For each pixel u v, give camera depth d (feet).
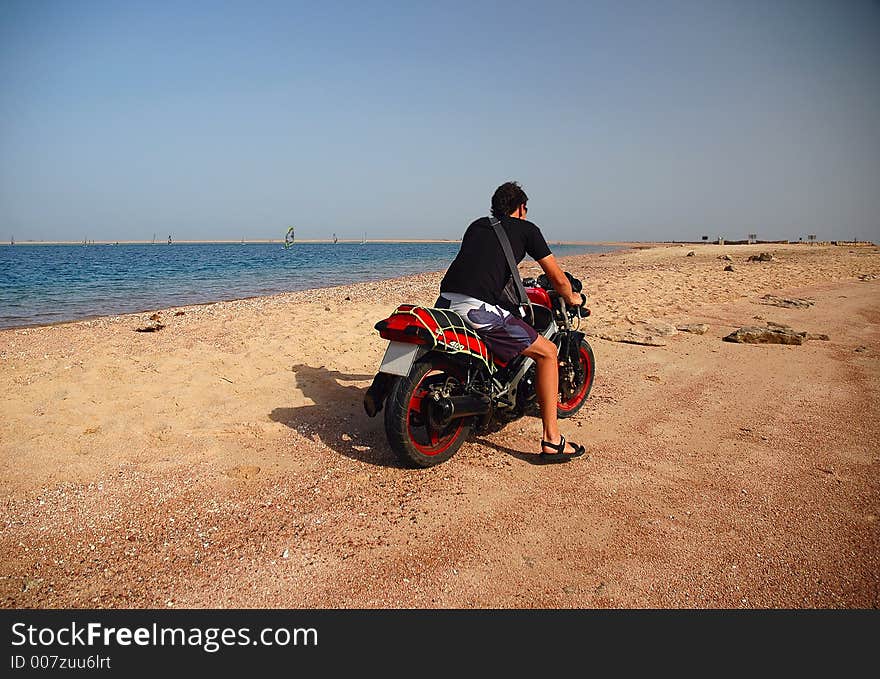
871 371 19.61
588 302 35.91
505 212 12.42
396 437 11.07
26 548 8.89
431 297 41.50
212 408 15.02
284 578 8.28
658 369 19.93
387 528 9.59
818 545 9.15
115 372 17.52
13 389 15.79
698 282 49.08
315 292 49.06
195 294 53.36
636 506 10.40
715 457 12.57
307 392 16.58
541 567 8.57
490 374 12.17
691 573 8.46
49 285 64.49
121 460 11.89
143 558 8.71
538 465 12.18
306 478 11.35
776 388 17.71
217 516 9.91
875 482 11.30
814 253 109.81
